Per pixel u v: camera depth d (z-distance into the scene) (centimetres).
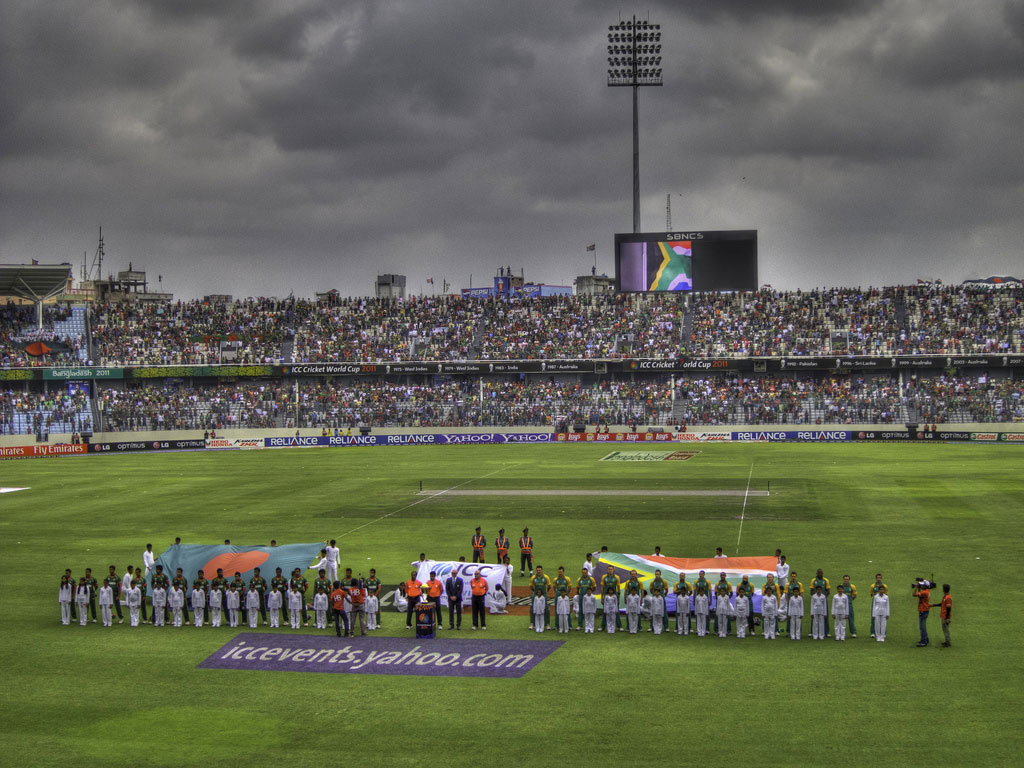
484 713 2666
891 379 10988
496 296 13912
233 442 10544
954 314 11306
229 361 11544
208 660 3186
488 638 3369
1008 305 11300
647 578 3566
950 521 5225
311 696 2836
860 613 3584
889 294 11881
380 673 3025
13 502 6581
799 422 10362
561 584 3422
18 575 4431
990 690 2731
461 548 4825
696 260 10988
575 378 11750
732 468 7788
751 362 10869
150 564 4131
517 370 11269
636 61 11319
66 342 11250
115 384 11381
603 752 2377
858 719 2545
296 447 10531
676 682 2869
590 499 6281
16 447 9712
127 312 12069
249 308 12531
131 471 8319
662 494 6438
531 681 2912
